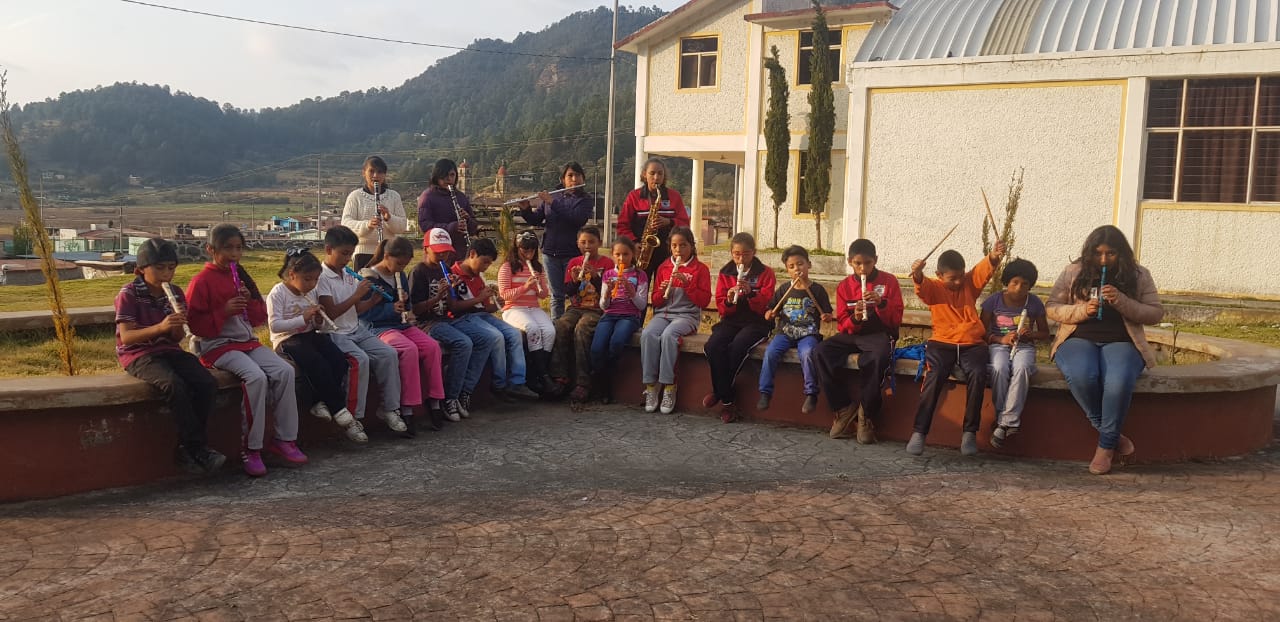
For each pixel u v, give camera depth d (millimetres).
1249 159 12586
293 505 4867
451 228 7938
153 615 3510
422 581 3854
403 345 6320
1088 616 3602
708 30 22000
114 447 5145
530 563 4055
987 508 4883
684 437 6379
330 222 97125
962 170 14320
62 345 6652
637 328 7395
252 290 5668
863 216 15109
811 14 19969
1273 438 6465
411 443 6191
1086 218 13562
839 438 6395
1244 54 12281
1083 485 5312
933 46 15117
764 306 6785
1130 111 13102
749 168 21516
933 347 6051
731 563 4078
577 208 8414
